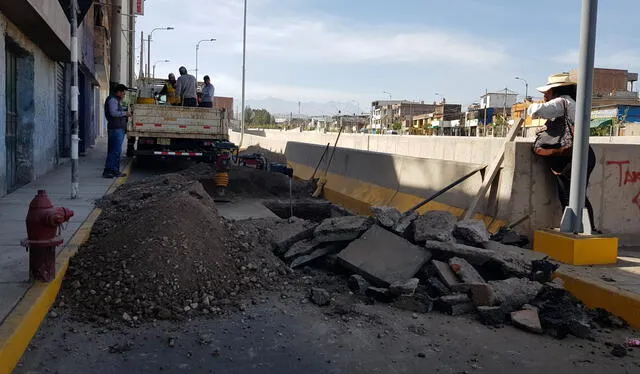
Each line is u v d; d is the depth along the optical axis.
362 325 5.09
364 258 6.23
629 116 38.38
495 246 6.66
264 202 11.86
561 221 7.00
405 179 10.55
